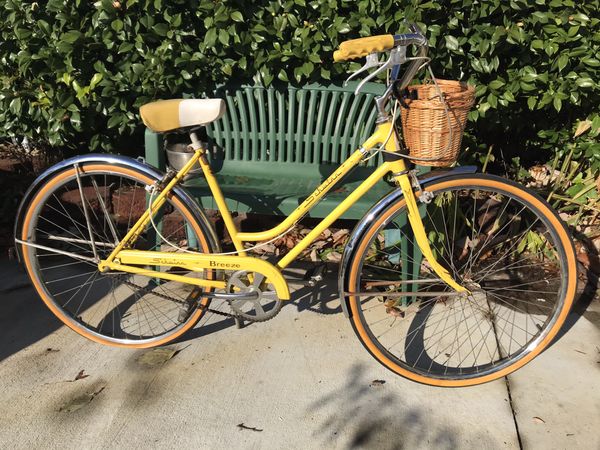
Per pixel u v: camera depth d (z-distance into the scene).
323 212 2.69
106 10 2.80
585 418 2.25
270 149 3.13
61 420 2.21
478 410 2.29
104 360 2.55
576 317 2.87
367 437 2.16
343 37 2.95
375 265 3.14
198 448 2.10
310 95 3.06
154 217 2.68
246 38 2.88
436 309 2.93
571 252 2.31
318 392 2.37
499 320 2.85
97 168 2.40
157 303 2.97
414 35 2.02
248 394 2.36
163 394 2.36
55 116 3.07
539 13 2.87
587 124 3.31
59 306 2.62
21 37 2.92
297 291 3.06
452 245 3.14
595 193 3.44
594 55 3.02
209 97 3.09
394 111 2.19
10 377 2.44
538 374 2.48
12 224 3.60
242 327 2.76
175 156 3.04
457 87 2.20
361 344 2.66
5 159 3.79
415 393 2.38
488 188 2.26
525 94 3.15
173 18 2.84
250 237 2.43
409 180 2.24
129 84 2.99
